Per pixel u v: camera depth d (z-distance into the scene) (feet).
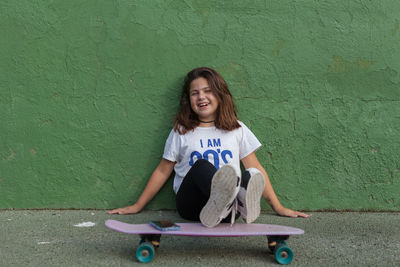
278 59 9.04
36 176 8.97
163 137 9.04
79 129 8.98
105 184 9.06
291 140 9.12
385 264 5.94
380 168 9.08
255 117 9.07
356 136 9.12
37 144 8.94
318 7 9.01
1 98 8.85
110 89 8.95
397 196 9.14
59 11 8.80
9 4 8.75
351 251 6.49
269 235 6.22
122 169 9.06
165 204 9.11
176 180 8.54
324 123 9.12
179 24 8.93
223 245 6.75
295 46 9.03
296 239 7.10
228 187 5.83
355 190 9.12
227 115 8.54
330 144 9.14
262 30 9.00
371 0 9.05
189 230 5.93
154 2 8.89
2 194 8.94
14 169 8.94
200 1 8.93
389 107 9.12
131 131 9.02
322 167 9.14
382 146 9.14
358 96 9.12
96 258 6.03
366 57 9.09
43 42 8.82
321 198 9.10
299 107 9.10
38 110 8.91
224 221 6.96
